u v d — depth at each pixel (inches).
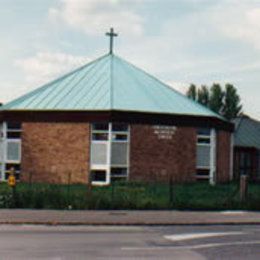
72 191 1144.2
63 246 609.9
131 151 1448.1
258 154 2034.9
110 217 893.2
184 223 853.2
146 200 1045.2
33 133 1482.5
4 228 772.0
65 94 1558.8
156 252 581.0
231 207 1052.5
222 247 621.9
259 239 695.7
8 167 1507.1
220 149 1599.4
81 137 1446.9
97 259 535.8
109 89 1562.5
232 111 3597.4
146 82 1668.3
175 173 1485.0
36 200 1010.1
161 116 1476.4
